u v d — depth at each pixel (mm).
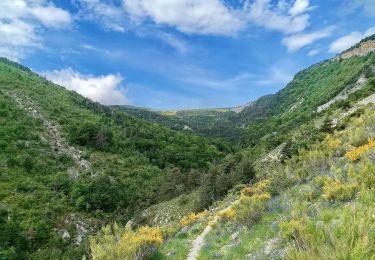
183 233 20031
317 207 10969
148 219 55906
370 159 14836
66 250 50938
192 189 64250
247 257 10039
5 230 48406
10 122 96000
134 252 12406
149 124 165500
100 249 11148
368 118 24359
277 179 20703
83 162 90250
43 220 54719
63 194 67125
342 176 14305
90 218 62375
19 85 137750
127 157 106625
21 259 45531
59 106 130125
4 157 75438
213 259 12109
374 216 6133
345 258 4312
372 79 91188
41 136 96312
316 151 20672
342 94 145750
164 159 115688
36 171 75250
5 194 60094
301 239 6105
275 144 82938
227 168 56625
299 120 145250
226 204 30484
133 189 82188
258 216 14727
